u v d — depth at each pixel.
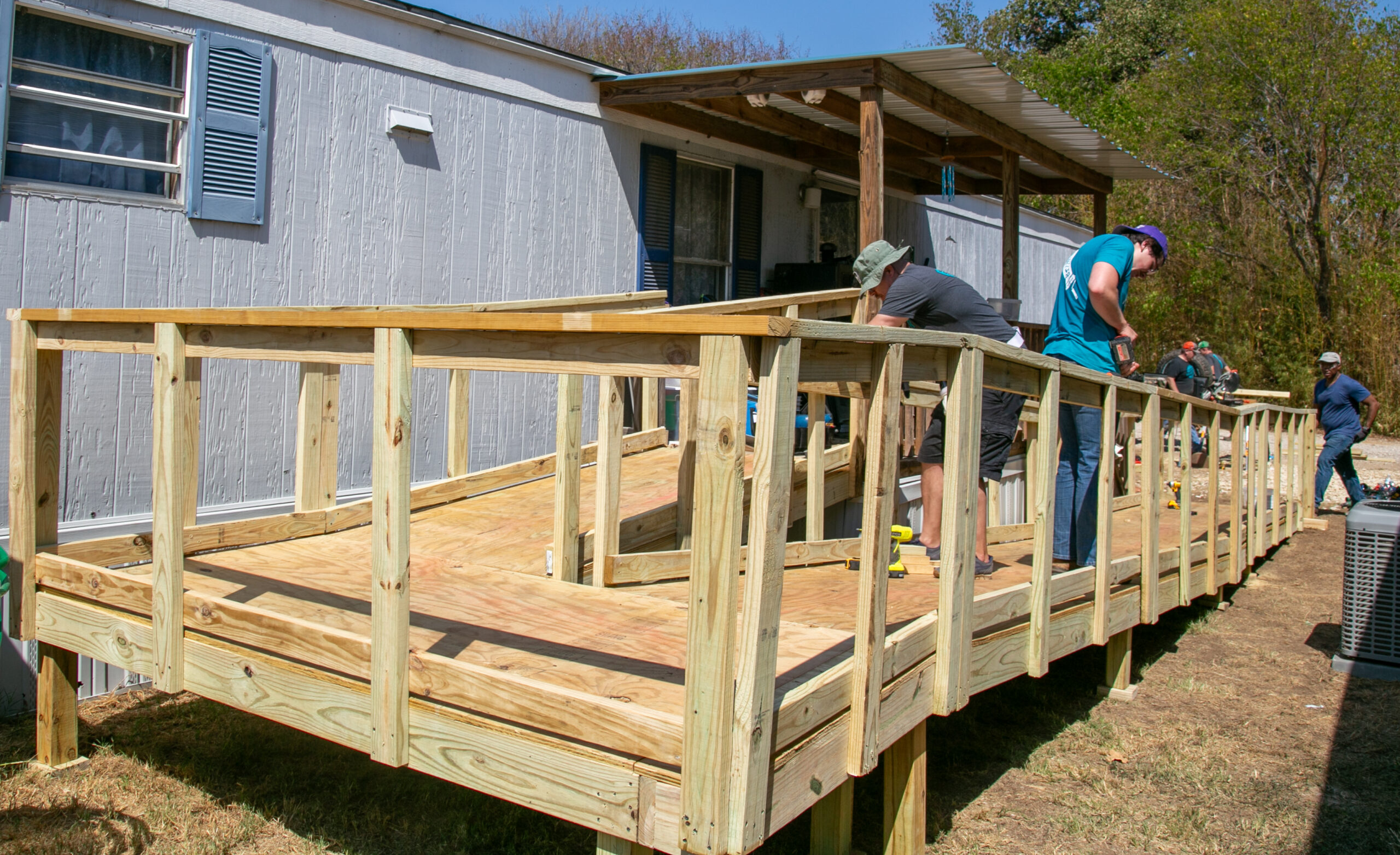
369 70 5.97
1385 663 5.54
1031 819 3.80
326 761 4.26
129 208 4.99
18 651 4.72
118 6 4.88
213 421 5.33
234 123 5.34
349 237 5.92
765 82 6.66
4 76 4.54
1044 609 3.78
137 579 3.60
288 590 3.81
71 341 3.77
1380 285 20.12
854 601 4.01
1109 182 10.73
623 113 7.62
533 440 7.01
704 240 8.75
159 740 4.45
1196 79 23.12
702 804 2.21
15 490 3.95
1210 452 6.02
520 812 3.78
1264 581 7.79
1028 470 6.39
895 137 8.17
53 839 3.50
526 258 6.96
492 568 4.24
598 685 2.82
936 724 4.80
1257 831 3.70
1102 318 4.91
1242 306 22.05
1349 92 20.75
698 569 2.20
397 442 2.72
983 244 12.68
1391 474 13.98
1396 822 3.77
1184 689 5.32
